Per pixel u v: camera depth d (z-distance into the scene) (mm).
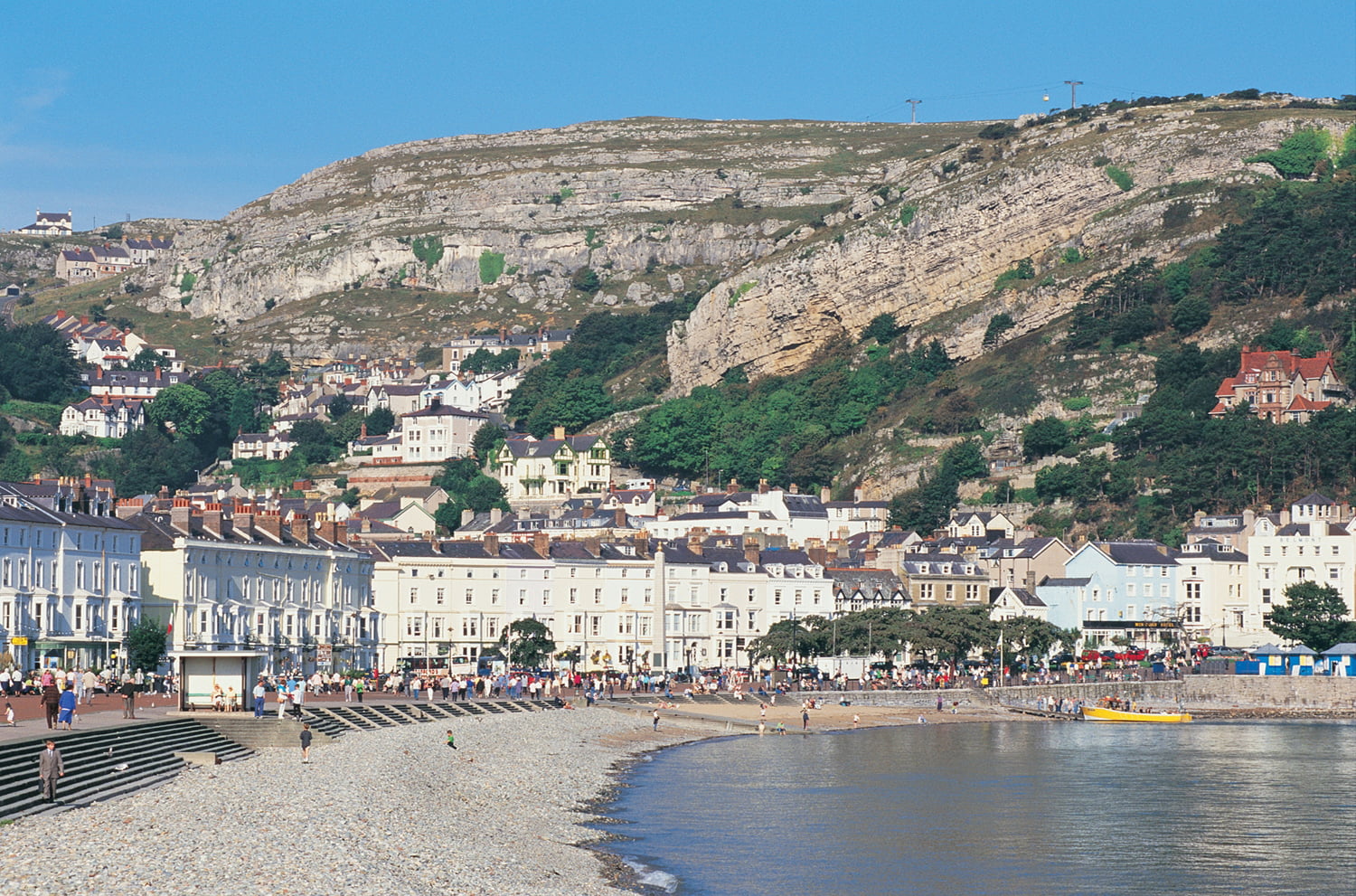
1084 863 110188
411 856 92812
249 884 79625
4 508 183375
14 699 141000
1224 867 109062
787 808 132500
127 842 85938
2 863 77938
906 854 111938
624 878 98375
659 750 178375
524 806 124125
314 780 116688
